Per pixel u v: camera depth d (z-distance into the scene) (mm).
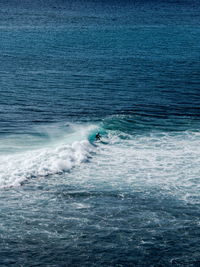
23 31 120125
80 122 50188
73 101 58844
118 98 60938
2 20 142625
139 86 67750
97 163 37812
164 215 29484
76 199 31422
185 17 180875
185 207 30562
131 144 42906
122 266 24234
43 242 26109
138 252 25422
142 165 37562
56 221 28422
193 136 45750
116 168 36844
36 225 27875
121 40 112188
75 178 34781
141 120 51219
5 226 27609
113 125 48875
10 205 30219
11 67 77188
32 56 87562
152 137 45156
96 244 26062
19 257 24703
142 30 134000
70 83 68000
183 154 40250
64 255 25000
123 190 32938
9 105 56000
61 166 36344
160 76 74688
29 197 31469
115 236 26922
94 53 93188
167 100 60625
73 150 39844
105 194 32250
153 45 106375
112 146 42156
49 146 41625
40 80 69125
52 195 31906
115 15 175875
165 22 159500
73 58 87062
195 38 120812
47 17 157375
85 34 119812
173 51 99250
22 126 48125
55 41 106312
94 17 164250
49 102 57969
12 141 42906
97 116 52781
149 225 28234
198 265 24453
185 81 71812
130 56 91375
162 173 36000
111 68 79500
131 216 29281
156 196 32094
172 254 25344
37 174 34938
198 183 34281
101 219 28812
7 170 35188
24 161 37125
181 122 50938
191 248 25938
